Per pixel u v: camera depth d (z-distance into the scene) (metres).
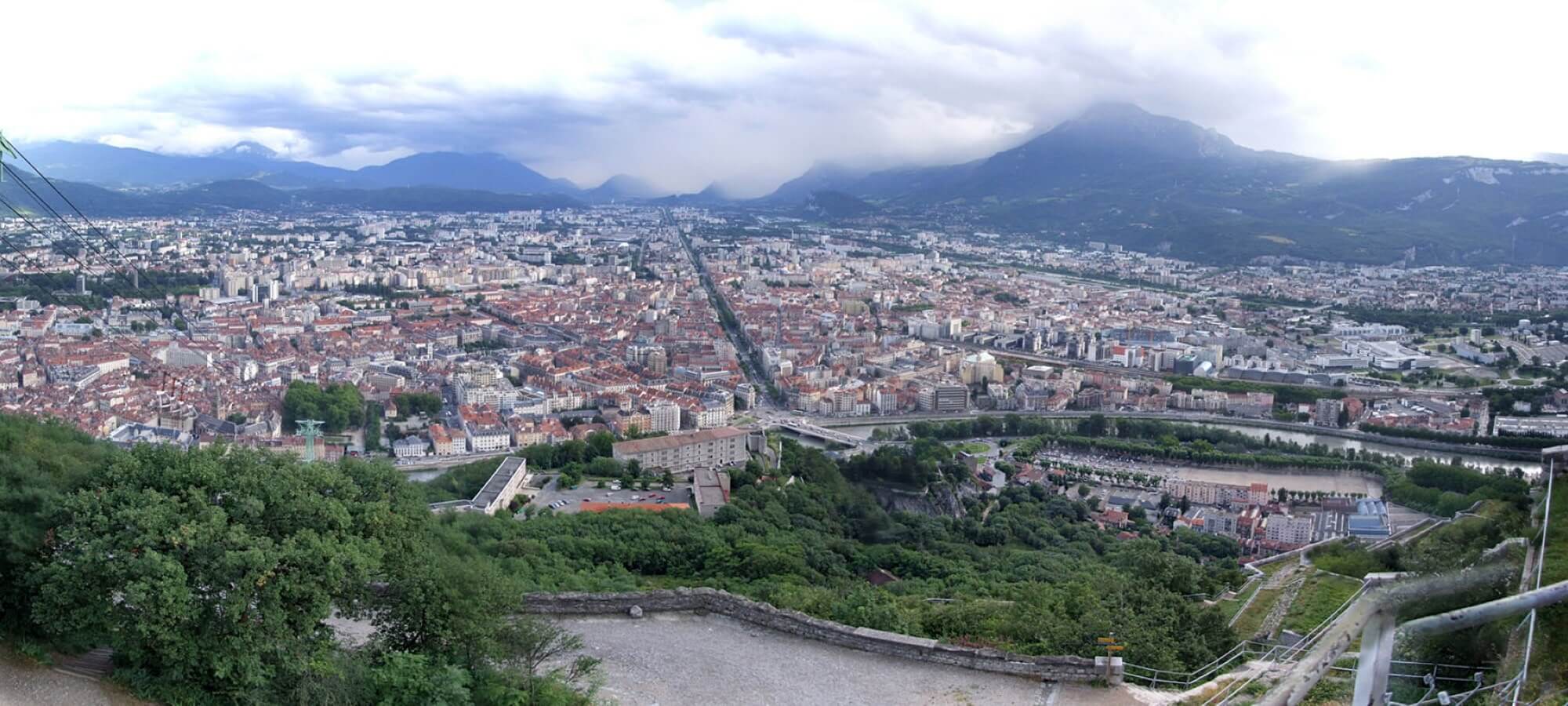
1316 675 35.31
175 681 73.50
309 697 74.38
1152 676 92.94
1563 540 84.69
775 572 175.00
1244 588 151.75
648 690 87.88
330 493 86.81
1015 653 96.88
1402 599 36.50
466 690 78.56
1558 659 64.94
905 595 159.62
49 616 71.88
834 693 88.12
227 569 72.25
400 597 85.31
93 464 87.25
